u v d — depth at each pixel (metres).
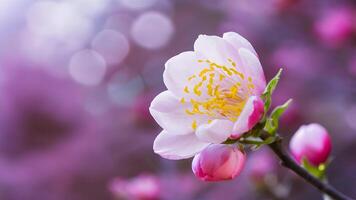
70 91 0.74
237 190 0.64
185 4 0.84
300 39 0.79
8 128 0.69
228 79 0.38
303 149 0.42
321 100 0.75
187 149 0.37
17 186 0.67
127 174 0.70
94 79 0.80
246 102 0.37
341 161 0.71
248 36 0.79
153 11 0.86
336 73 0.76
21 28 0.78
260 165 0.53
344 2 0.78
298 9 0.79
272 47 0.79
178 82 0.38
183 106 0.38
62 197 0.68
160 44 0.84
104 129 0.72
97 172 0.70
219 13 0.83
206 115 0.38
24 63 0.73
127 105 0.75
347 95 0.75
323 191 0.38
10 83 0.71
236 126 0.36
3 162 0.68
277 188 0.52
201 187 0.66
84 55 0.81
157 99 0.38
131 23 0.86
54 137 0.71
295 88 0.75
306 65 0.76
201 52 0.38
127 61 0.83
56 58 0.78
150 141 0.71
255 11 0.81
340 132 0.73
